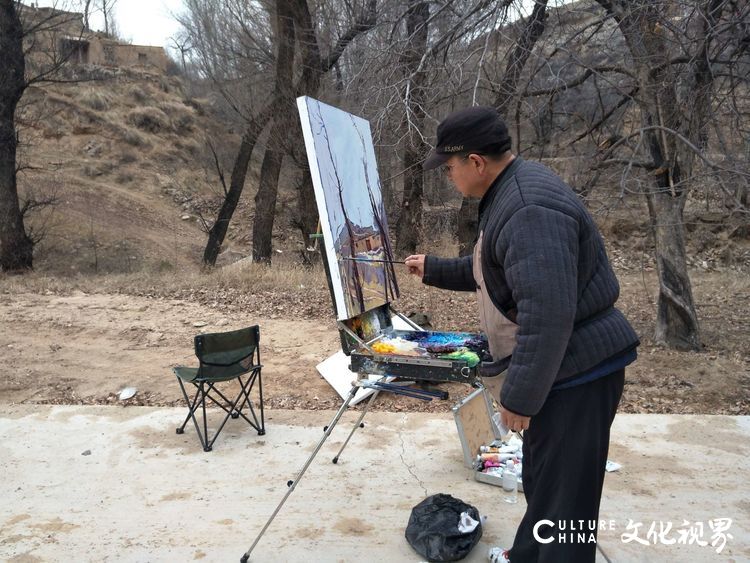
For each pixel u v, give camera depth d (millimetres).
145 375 5195
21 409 4371
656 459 3488
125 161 24938
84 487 3215
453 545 2523
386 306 3062
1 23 12828
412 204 11852
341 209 2617
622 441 3738
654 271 11586
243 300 7906
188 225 22844
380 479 3303
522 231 1680
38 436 3887
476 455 3500
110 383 5008
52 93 25453
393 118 6414
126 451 3670
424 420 4141
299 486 3223
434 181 11695
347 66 10375
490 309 1972
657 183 5754
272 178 13680
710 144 5621
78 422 4121
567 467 1842
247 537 2723
